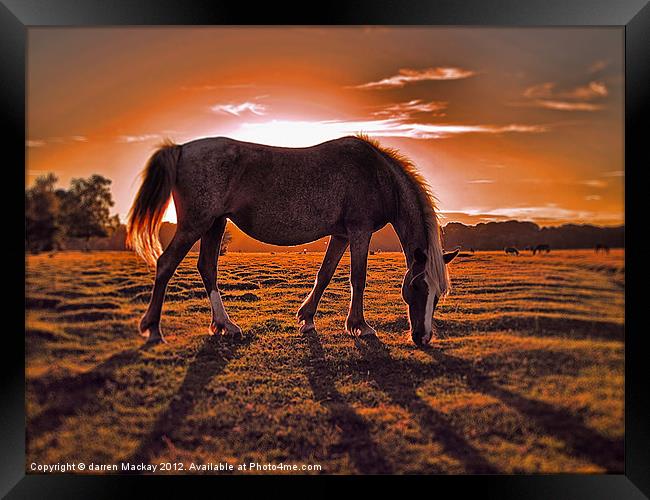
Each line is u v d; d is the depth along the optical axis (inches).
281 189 202.1
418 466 143.0
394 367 190.9
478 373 187.2
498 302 261.3
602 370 191.5
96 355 192.5
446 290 200.1
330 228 210.8
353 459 145.1
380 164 213.2
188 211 192.4
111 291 263.3
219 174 193.9
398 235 218.2
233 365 188.4
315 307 222.5
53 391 171.6
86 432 154.8
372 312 253.0
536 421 160.4
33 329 207.2
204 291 282.5
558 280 290.2
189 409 163.2
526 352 204.5
